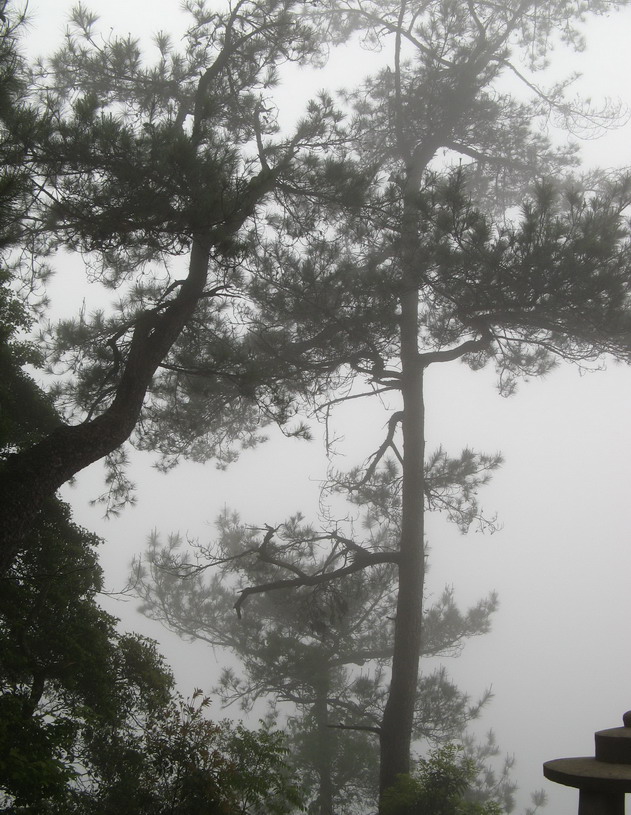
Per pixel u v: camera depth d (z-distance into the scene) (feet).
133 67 37.70
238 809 30.71
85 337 41.83
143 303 42.91
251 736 32.71
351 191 36.76
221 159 31.96
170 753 30.96
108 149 30.53
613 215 37.19
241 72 38.34
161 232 32.78
